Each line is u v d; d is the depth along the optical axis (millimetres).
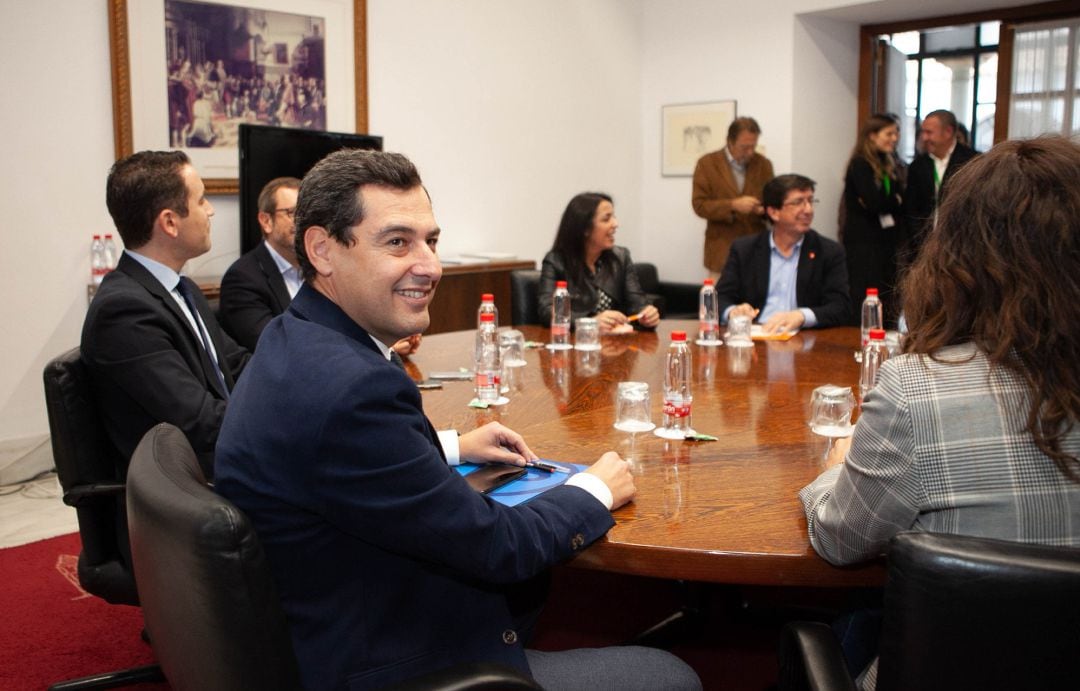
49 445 3982
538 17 5887
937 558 870
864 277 5762
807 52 6051
